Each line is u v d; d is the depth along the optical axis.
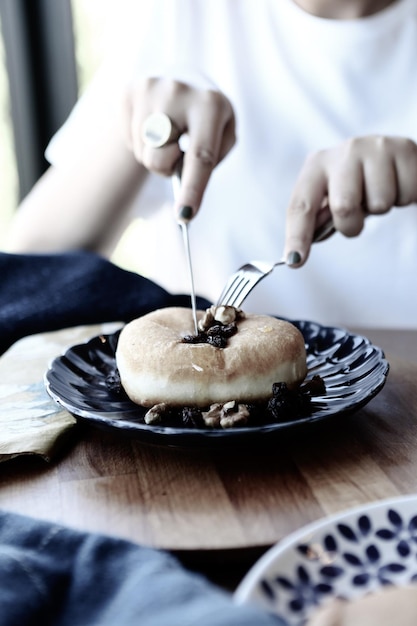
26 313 0.65
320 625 0.26
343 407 0.46
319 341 0.57
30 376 0.56
